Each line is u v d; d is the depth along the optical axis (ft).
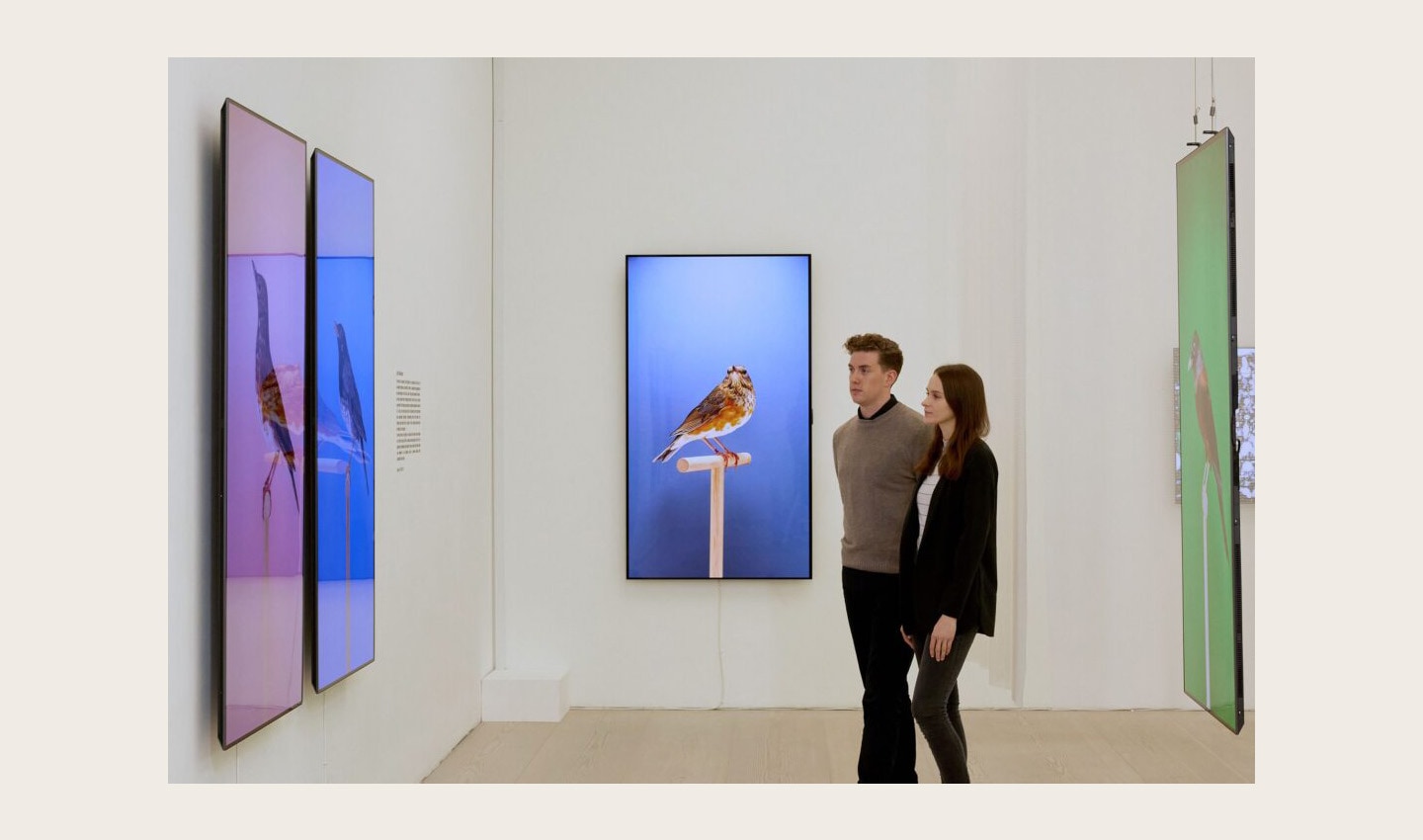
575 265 17.69
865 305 17.42
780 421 17.33
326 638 10.84
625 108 17.70
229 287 8.95
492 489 17.62
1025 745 15.48
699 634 17.66
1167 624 17.22
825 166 17.49
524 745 15.62
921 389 17.29
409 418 13.73
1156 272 17.17
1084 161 17.22
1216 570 12.67
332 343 10.92
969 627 10.97
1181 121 17.20
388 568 13.00
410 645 13.74
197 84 8.93
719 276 17.38
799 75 17.57
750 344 17.35
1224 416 12.01
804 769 14.49
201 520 8.98
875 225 17.42
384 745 12.88
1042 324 17.25
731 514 17.40
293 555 10.12
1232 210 11.65
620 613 17.74
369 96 12.52
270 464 9.68
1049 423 17.26
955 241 17.34
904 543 11.56
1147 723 16.55
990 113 17.31
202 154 9.01
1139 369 17.19
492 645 17.60
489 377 17.44
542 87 17.75
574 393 17.70
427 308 14.46
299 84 10.81
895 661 12.18
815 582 17.53
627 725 16.67
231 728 9.04
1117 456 17.22
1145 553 17.22
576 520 17.74
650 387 17.44
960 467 10.96
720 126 17.61
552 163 17.71
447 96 15.31
